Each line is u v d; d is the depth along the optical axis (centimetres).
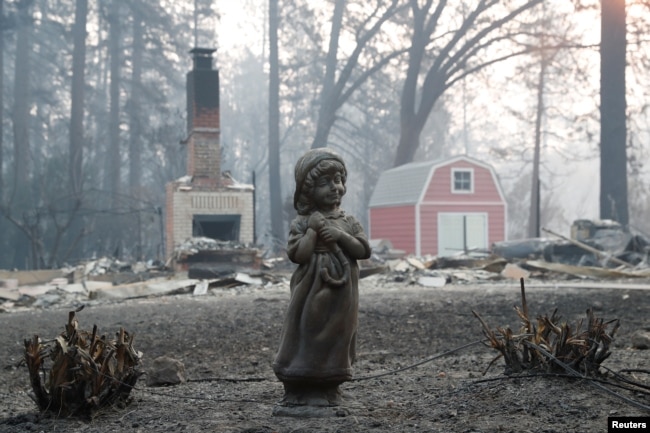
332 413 611
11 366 1020
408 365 911
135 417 630
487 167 4306
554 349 704
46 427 608
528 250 2848
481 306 1486
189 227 3088
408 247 4259
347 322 625
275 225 5991
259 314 1436
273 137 6159
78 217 5038
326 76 6206
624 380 659
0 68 5806
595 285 1859
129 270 2795
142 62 6938
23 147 5534
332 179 641
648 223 6631
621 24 4444
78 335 661
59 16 6888
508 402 620
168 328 1298
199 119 3180
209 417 621
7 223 4966
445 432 547
